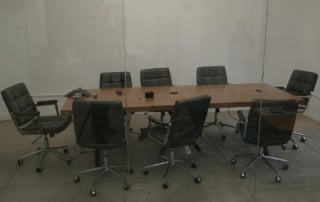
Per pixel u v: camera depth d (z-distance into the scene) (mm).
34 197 2689
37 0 3631
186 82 4320
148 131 3016
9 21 3582
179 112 2602
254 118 3025
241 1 4211
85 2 3828
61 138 3391
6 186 2844
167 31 4348
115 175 3000
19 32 3633
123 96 3318
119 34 4090
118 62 4129
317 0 3463
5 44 3602
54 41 3775
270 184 2871
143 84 3963
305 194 2723
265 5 4023
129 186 2834
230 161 3252
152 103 3033
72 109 2645
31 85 3736
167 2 4266
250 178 2961
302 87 3527
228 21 4344
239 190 2785
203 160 3279
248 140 3049
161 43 4344
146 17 4211
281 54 3881
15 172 3062
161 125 2748
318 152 3346
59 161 3232
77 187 2830
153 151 3311
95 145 2691
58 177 2975
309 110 3393
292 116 3051
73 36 3869
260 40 4078
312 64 3562
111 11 4008
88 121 2582
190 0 4316
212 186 2842
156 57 4363
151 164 3133
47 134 3221
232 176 2998
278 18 3861
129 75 3934
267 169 3104
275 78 3941
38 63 3734
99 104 2498
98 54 3986
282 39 3863
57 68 3799
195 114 2701
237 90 3658
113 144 2713
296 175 2998
